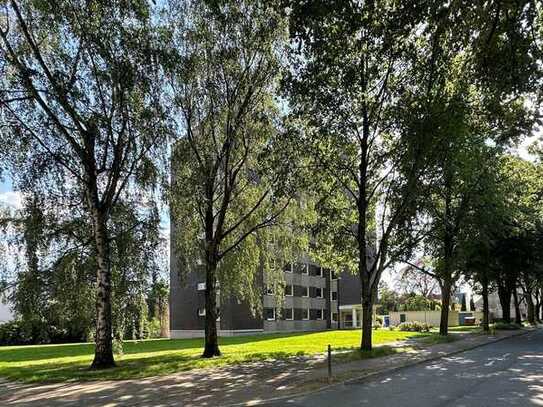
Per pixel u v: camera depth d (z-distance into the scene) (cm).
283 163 2153
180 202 2152
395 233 2677
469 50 1559
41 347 3631
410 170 2134
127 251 1938
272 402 1184
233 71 2175
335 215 2372
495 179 3109
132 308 1941
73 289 1914
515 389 1279
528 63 1368
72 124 1852
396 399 1166
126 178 1920
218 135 2278
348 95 2095
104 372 1753
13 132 1756
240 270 2383
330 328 6350
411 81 2038
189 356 2303
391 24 1313
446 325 3350
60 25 1745
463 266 3600
